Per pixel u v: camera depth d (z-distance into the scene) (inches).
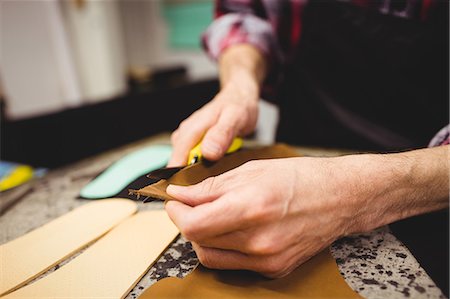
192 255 15.1
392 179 13.8
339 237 13.8
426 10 22.4
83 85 72.8
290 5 28.8
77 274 14.0
